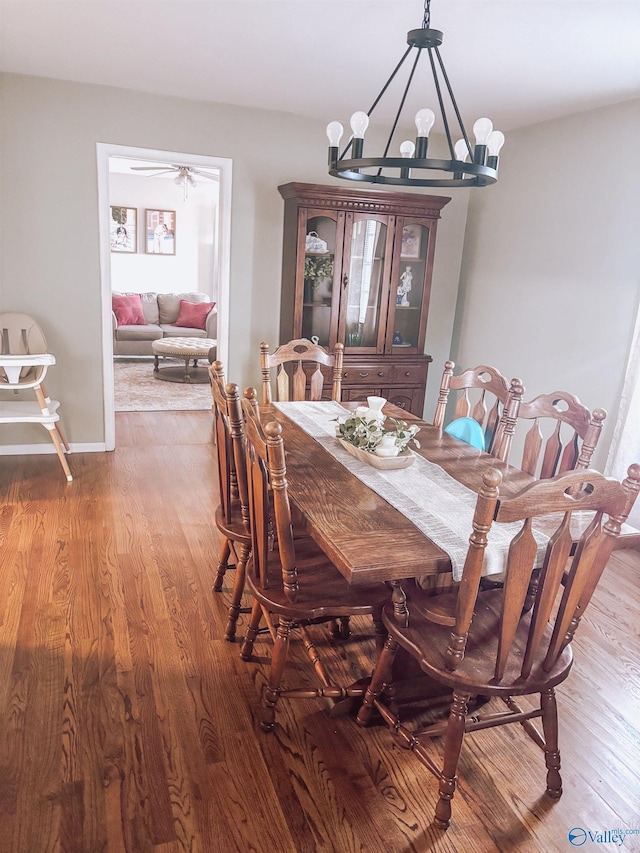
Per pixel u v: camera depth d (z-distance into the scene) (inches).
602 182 139.3
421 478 82.3
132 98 152.0
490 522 53.4
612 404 138.9
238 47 115.3
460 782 69.9
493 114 152.2
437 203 169.0
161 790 65.9
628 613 104.9
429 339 197.8
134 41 115.2
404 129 177.5
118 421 199.3
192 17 101.3
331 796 66.7
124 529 125.1
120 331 297.9
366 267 169.5
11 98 143.0
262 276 175.0
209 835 61.2
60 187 151.5
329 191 158.1
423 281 176.1
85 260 157.6
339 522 67.4
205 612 98.5
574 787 69.9
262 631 93.3
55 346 160.2
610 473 135.6
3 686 79.5
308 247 163.5
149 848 59.5
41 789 65.1
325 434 99.7
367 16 96.0
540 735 72.5
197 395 238.8
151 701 78.7
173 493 144.7
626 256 133.8
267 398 124.9
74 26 108.3
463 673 60.5
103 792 65.2
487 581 80.8
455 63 115.7
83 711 76.2
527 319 165.3
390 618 68.9
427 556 60.7
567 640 63.9
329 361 130.3
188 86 145.5
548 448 96.6
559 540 55.3
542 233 158.4
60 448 146.9
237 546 118.4
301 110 162.9
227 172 164.4
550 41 101.3
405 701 81.0
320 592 73.4
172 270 349.4
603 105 137.4
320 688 78.7
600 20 91.2
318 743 74.0
